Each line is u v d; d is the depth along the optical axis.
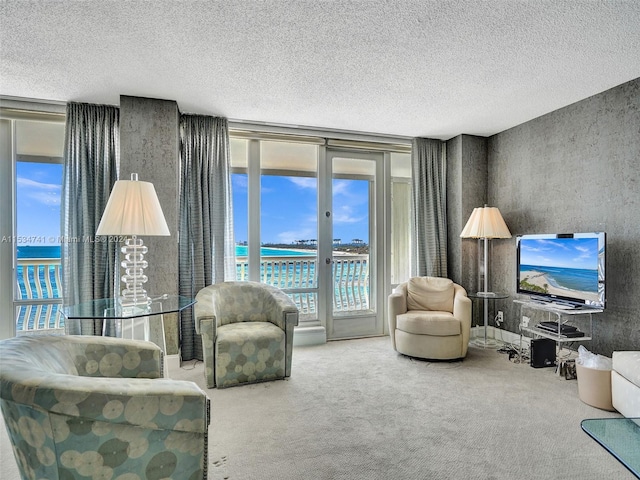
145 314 2.21
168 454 1.32
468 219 4.39
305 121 3.88
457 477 1.74
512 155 4.10
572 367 3.02
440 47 2.37
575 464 1.84
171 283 3.26
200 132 3.63
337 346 4.06
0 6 1.93
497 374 3.15
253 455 1.92
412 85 2.97
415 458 1.90
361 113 3.63
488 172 4.47
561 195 3.51
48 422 1.18
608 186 3.07
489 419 2.32
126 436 1.26
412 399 2.63
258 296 3.45
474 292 4.43
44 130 3.44
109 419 1.22
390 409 2.47
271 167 4.16
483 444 2.03
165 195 3.24
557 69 2.68
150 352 1.92
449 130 4.22
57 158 3.48
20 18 2.04
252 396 2.69
